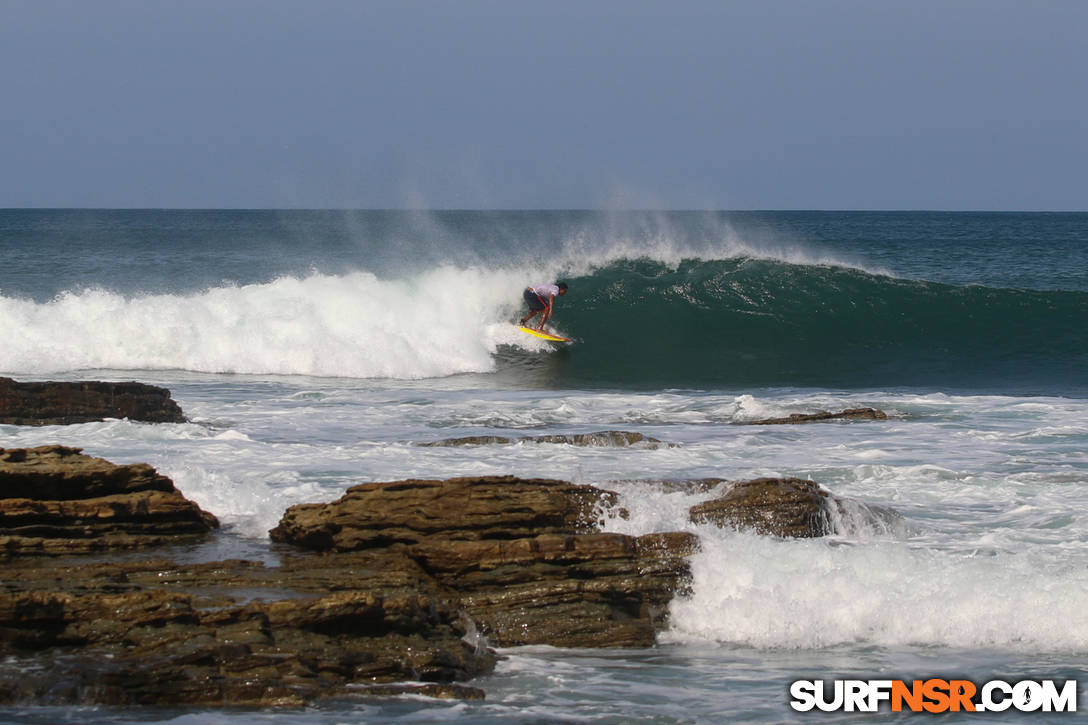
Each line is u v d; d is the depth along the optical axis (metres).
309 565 36.72
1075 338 115.19
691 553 38.69
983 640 36.53
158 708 28.44
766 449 62.81
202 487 47.62
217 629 30.94
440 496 38.97
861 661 34.81
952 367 106.94
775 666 34.16
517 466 55.91
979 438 67.25
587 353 110.75
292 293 110.25
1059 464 59.53
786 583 37.97
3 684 28.42
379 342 102.38
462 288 116.19
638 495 43.53
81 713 27.86
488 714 29.12
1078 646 36.00
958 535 45.41
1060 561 40.75
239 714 28.31
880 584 38.03
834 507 44.88
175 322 101.00
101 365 98.25
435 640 32.84
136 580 34.31
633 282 122.12
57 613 30.81
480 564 36.66
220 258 171.75
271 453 58.31
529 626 35.69
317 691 29.64
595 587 36.88
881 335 117.06
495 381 98.38
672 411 77.31
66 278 143.50
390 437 65.44
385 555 37.69
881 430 70.00
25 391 64.69
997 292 121.94
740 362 108.75
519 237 185.62
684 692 31.55
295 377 96.81
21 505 37.88
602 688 31.64
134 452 57.09
